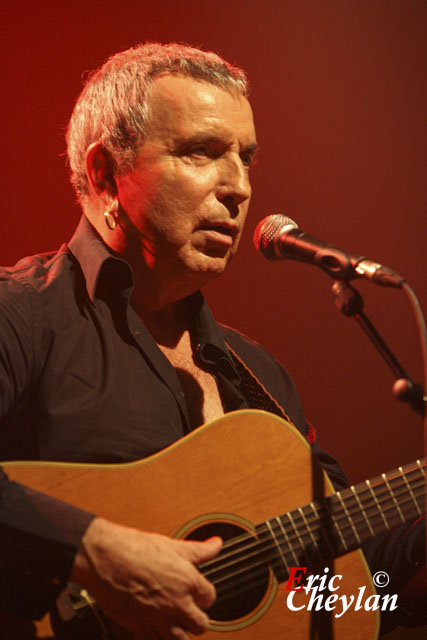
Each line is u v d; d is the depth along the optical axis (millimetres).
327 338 8414
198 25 8344
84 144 3689
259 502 3135
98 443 3109
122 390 3256
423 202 8719
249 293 8359
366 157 8695
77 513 2629
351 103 8719
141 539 2617
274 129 8602
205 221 3449
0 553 2578
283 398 4121
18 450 3102
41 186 7762
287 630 2998
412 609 3570
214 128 3459
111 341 3344
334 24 8727
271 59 8602
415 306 2762
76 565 2545
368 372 8430
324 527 3146
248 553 3053
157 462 3059
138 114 3469
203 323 3848
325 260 3111
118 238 3570
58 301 3311
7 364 3016
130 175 3486
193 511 3020
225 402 3744
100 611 2732
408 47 8805
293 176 8586
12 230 7695
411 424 8406
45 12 7875
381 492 3238
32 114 7785
